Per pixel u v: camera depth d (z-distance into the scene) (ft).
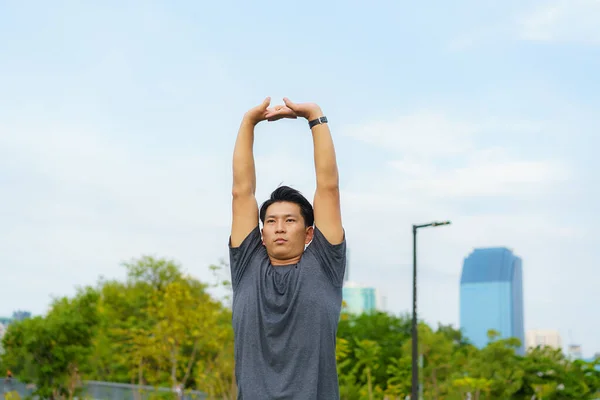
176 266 181.06
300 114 11.84
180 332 97.09
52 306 113.70
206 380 96.32
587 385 127.34
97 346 119.34
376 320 177.68
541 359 131.23
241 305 11.13
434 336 127.13
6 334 106.42
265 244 11.44
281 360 10.81
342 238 11.41
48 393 103.65
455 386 117.91
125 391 105.70
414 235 80.79
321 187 11.45
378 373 131.03
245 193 11.76
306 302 10.87
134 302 161.99
